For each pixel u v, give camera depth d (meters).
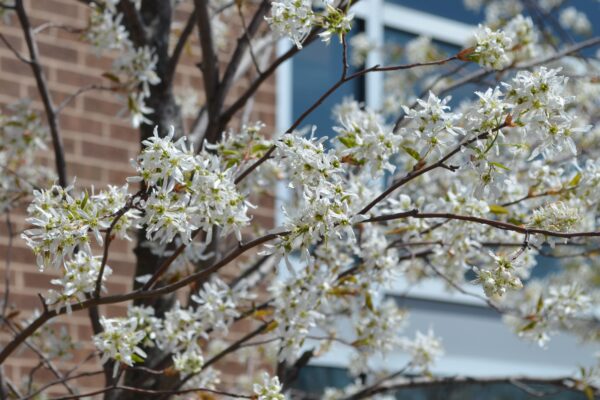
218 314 3.87
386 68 3.12
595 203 4.01
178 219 2.74
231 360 6.34
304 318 3.85
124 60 4.30
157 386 4.18
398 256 4.44
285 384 4.50
